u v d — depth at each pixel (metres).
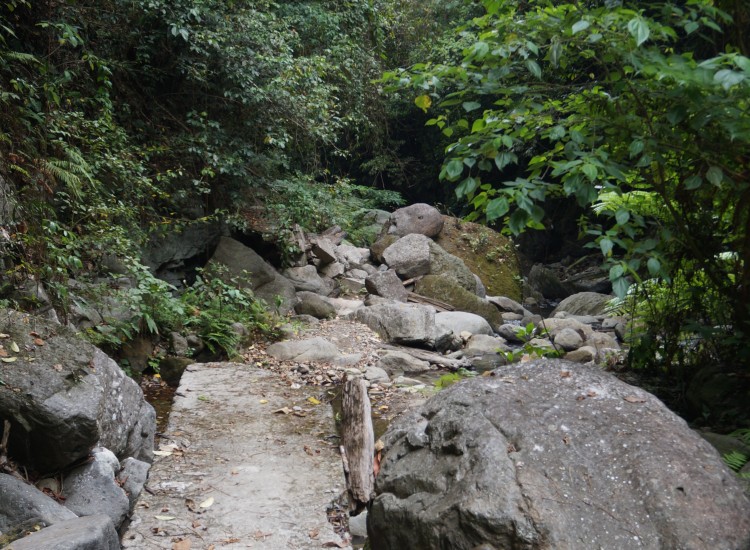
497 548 1.94
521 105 3.09
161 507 3.39
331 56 11.32
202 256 9.13
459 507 2.02
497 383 2.51
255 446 4.29
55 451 3.38
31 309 5.22
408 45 16.84
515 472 2.07
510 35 2.87
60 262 5.54
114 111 7.95
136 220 7.54
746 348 3.68
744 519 1.95
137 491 3.62
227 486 3.68
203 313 7.19
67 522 2.91
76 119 6.56
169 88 8.71
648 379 4.69
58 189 6.52
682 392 4.30
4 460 3.34
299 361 6.96
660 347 4.83
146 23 8.11
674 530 1.91
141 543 3.04
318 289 9.90
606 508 1.98
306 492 3.64
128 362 6.28
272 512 3.39
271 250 10.16
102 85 7.66
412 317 8.31
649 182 3.46
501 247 12.86
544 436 2.20
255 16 8.69
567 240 17.78
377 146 17.89
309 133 9.50
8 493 3.05
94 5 7.54
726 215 3.73
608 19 2.62
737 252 3.73
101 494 3.38
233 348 7.04
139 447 4.07
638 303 5.19
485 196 3.05
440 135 19.20
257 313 7.89
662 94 2.82
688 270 4.08
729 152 2.93
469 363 7.72
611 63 3.02
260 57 8.48
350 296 10.36
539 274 14.26
